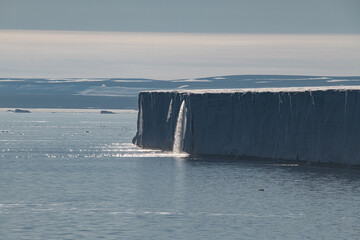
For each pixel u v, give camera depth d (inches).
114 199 5187.0
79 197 5275.6
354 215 4589.1
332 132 6328.7
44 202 5059.1
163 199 5182.1
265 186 5693.9
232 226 4303.6
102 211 4722.0
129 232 4143.7
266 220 4458.7
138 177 6392.7
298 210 4746.6
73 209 4785.9
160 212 4697.3
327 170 6353.3
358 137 6087.6
